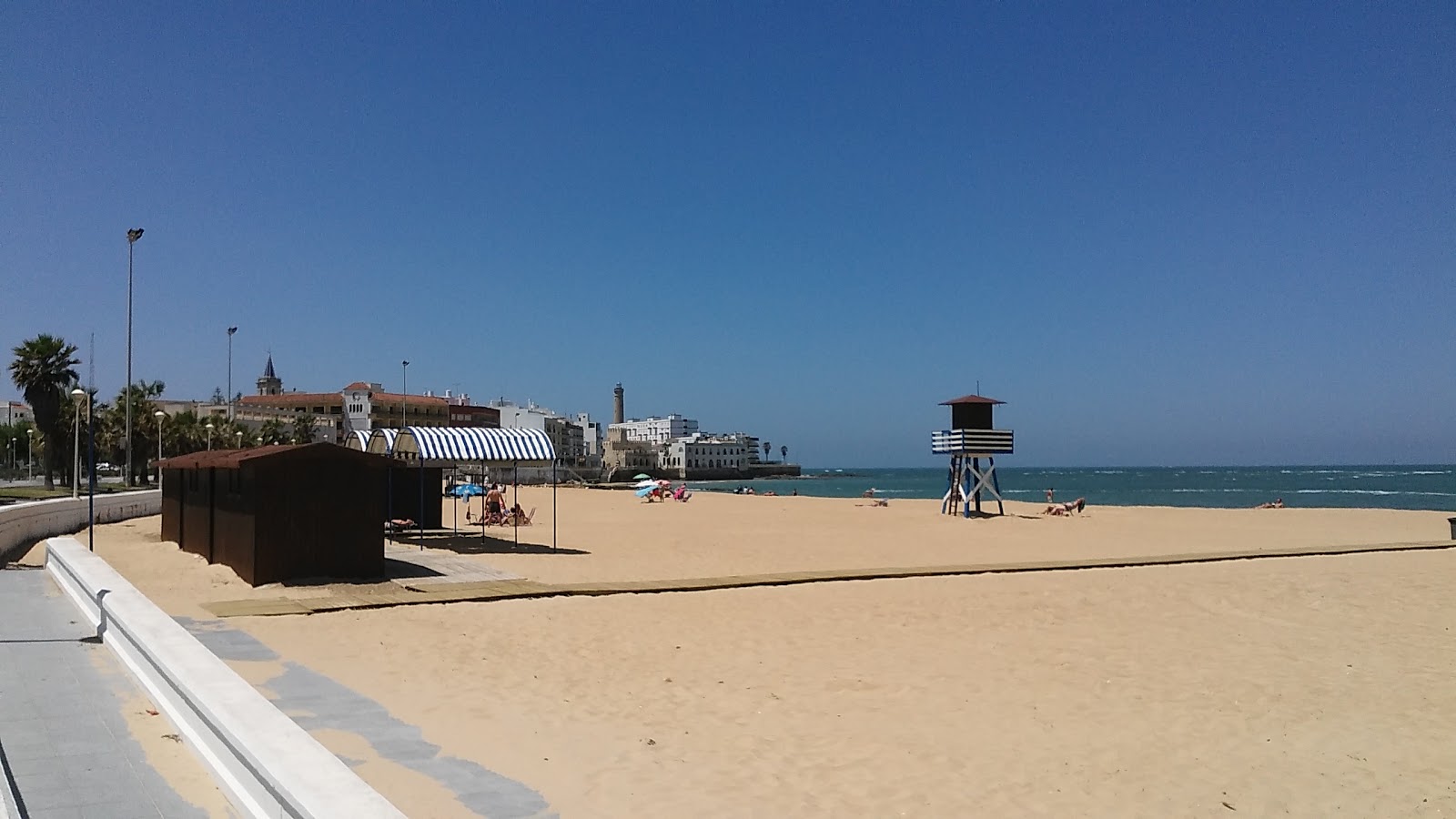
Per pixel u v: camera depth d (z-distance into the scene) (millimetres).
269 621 14148
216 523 20516
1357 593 17344
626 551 26891
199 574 19141
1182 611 15688
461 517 43156
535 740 8367
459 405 142250
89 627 10961
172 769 6129
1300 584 18453
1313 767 8031
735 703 9930
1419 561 22891
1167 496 90875
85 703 7668
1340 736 8867
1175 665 11805
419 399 136125
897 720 9367
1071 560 23359
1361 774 7852
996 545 30016
